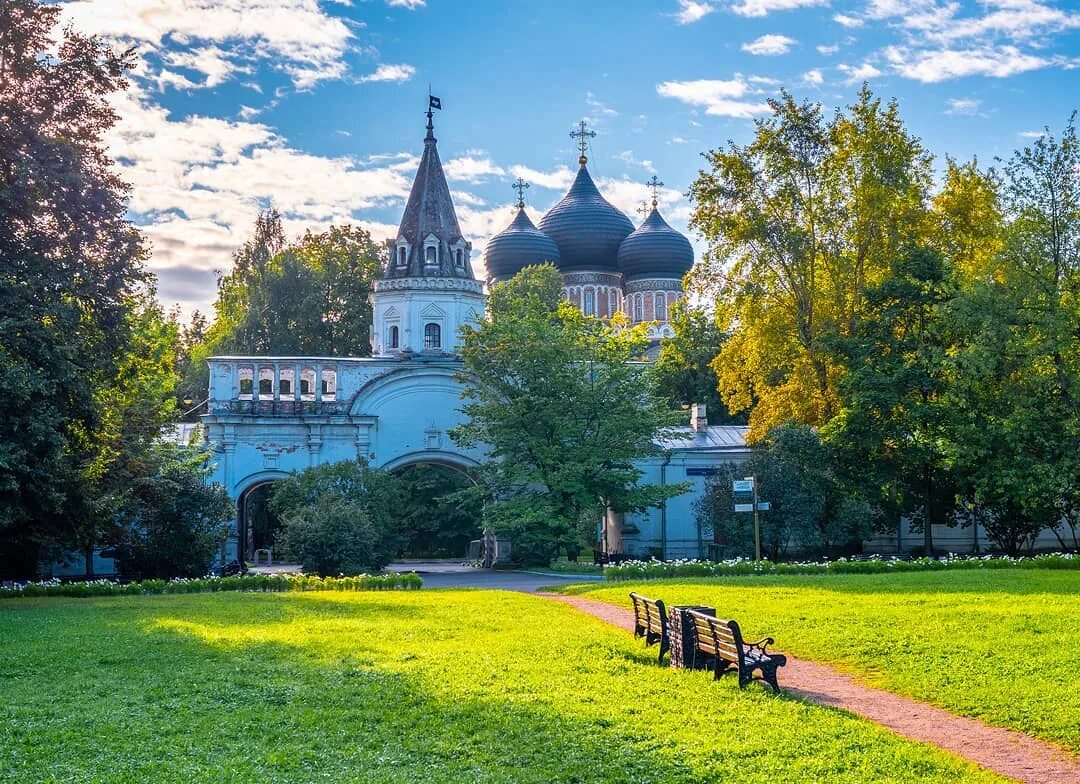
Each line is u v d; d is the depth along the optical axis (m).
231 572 54.12
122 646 22.19
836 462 50.94
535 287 82.69
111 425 41.28
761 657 17.23
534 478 55.88
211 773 12.33
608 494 57.25
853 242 54.12
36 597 37.59
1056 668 17.94
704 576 41.19
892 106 53.94
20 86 34.69
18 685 17.81
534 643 21.73
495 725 14.50
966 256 55.31
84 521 37.59
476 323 62.66
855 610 25.97
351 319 90.62
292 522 49.16
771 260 55.00
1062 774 12.97
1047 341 44.16
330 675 18.19
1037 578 34.00
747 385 58.75
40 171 33.03
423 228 66.38
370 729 14.50
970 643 20.56
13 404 31.38
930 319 50.38
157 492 47.09
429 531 82.44
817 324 55.06
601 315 92.94
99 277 34.91
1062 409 45.47
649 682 17.31
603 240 92.69
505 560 61.66
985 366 44.56
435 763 12.92
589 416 57.53
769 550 52.84
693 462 66.62
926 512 51.41
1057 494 45.72
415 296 65.44
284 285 88.75
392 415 64.25
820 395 54.53
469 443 58.59
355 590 40.16
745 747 13.20
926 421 47.84
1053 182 46.50
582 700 15.91
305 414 63.34
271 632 24.42
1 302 31.25
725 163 54.81
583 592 36.81
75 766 12.74
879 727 14.68
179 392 88.75
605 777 12.23
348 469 55.75
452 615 28.22
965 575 36.22
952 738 14.68
